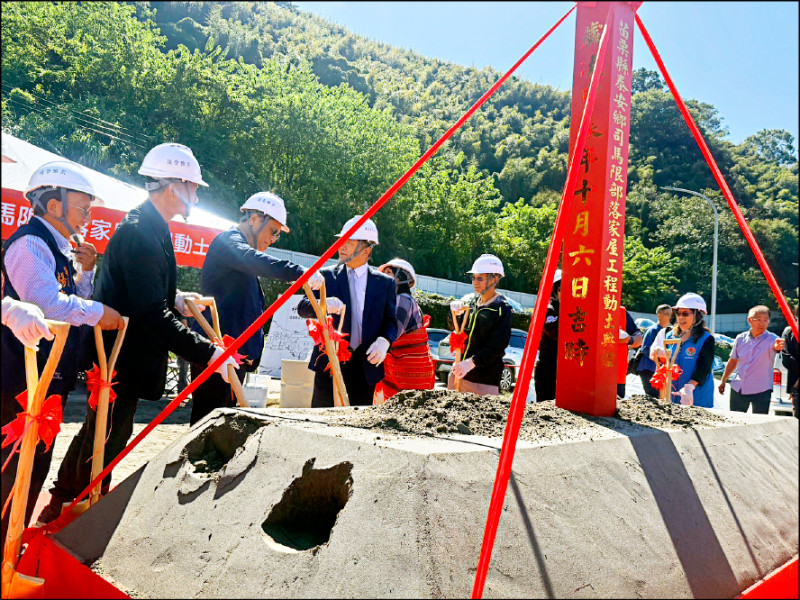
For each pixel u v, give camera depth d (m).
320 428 1.60
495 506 1.11
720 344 21.38
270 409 1.92
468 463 1.36
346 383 3.27
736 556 1.55
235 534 1.35
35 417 1.52
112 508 1.62
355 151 28.52
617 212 2.13
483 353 3.46
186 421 5.94
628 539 1.39
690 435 1.94
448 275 34.69
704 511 1.64
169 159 2.36
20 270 1.95
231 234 2.86
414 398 2.05
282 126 24.78
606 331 2.12
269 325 10.94
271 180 25.03
